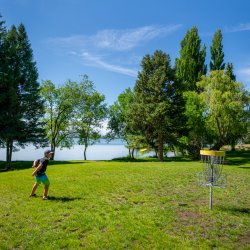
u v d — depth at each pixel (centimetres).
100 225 851
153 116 3612
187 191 1373
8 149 3372
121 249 697
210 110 3769
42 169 1182
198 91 5309
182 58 5609
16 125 3338
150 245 721
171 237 771
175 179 1709
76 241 733
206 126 4147
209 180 1071
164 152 4997
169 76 3900
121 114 5353
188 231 823
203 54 5616
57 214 956
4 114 3234
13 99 3253
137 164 2775
